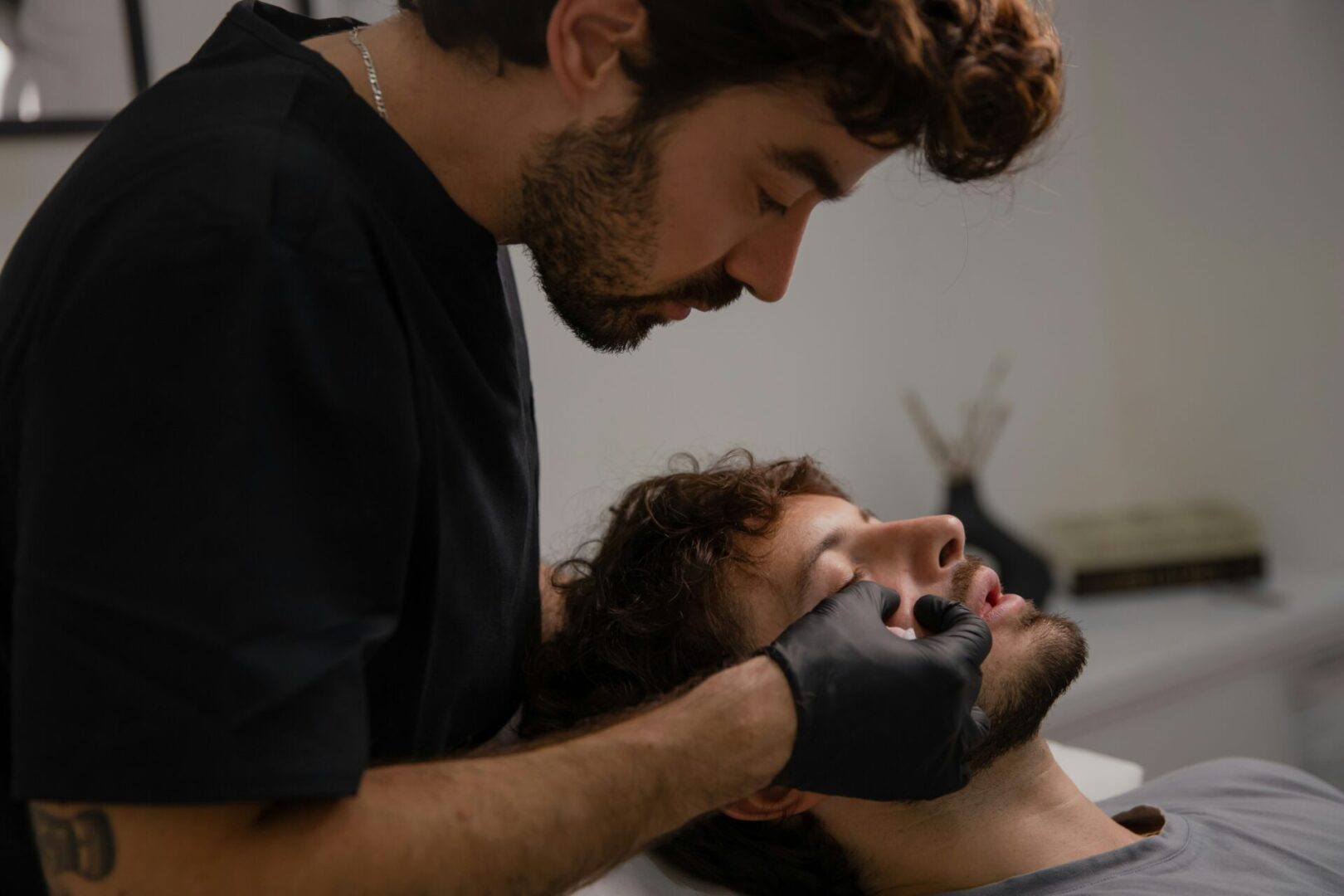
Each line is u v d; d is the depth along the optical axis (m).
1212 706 1.96
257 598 0.65
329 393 0.70
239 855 0.63
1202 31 2.21
